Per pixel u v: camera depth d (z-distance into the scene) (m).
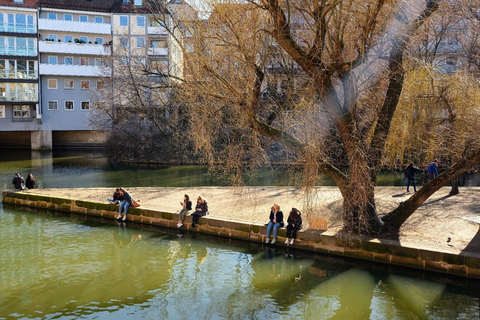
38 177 28.88
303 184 11.82
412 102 16.05
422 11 11.45
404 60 12.25
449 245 11.87
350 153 11.83
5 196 20.86
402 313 9.47
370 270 12.05
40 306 9.81
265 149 13.96
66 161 38.19
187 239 15.09
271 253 13.59
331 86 11.67
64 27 45.47
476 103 14.06
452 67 18.83
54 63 46.25
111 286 10.98
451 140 15.59
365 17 11.33
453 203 17.17
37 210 19.64
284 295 10.50
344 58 12.33
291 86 13.73
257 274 11.85
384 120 12.43
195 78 13.12
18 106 45.66
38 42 44.72
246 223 14.59
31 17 44.41
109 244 14.52
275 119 14.15
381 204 17.08
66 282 11.23
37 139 46.59
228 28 11.89
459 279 11.02
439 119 16.33
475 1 12.59
